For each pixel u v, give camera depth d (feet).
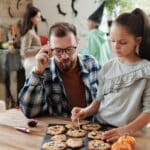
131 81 3.45
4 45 11.34
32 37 10.05
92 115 3.84
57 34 4.00
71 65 4.28
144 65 3.44
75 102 4.42
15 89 11.20
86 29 12.00
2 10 11.85
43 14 12.96
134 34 3.30
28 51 9.90
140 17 3.38
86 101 4.41
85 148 2.98
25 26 10.14
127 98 3.50
